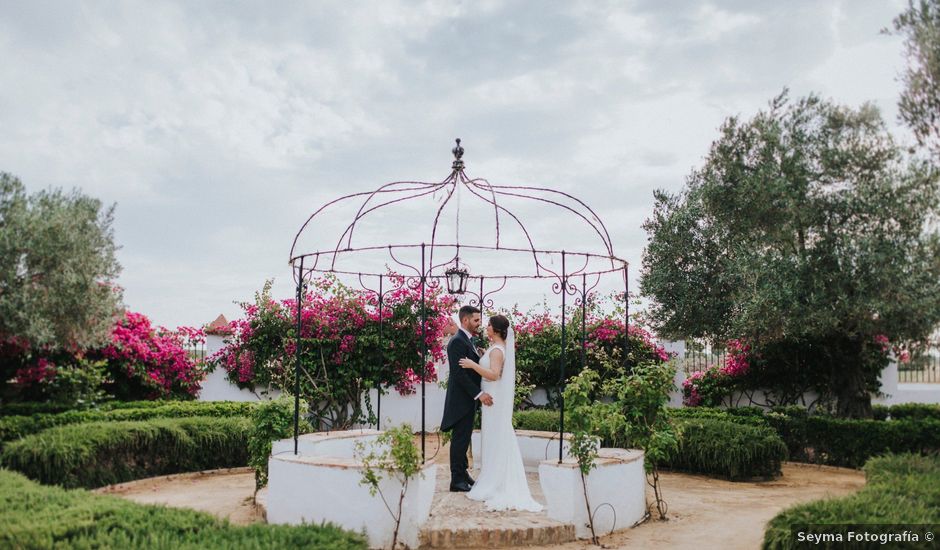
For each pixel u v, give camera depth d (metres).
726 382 13.76
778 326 10.77
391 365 12.18
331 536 4.37
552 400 13.66
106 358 11.63
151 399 12.33
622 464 6.14
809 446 10.61
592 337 13.36
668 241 12.99
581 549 5.32
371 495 5.25
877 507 4.51
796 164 11.05
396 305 12.15
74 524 4.26
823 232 10.70
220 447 9.34
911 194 10.38
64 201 10.30
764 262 10.88
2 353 10.79
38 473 7.14
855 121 11.19
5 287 9.45
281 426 7.28
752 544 5.46
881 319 10.34
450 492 6.84
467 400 6.75
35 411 10.18
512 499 6.23
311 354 11.71
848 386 12.00
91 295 10.13
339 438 7.41
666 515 6.64
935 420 9.89
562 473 5.70
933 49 8.93
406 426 5.32
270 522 5.88
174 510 4.89
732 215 11.87
